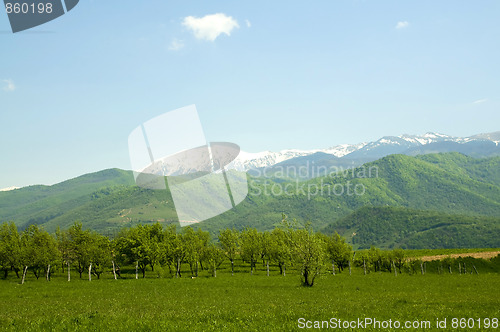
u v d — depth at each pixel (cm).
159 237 9981
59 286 6506
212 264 9681
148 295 5062
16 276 9469
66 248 9338
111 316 3159
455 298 4469
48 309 3697
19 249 8394
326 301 4256
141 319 2978
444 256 12506
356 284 6694
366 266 11381
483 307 3653
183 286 6438
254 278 8344
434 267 11575
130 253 9225
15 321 2972
